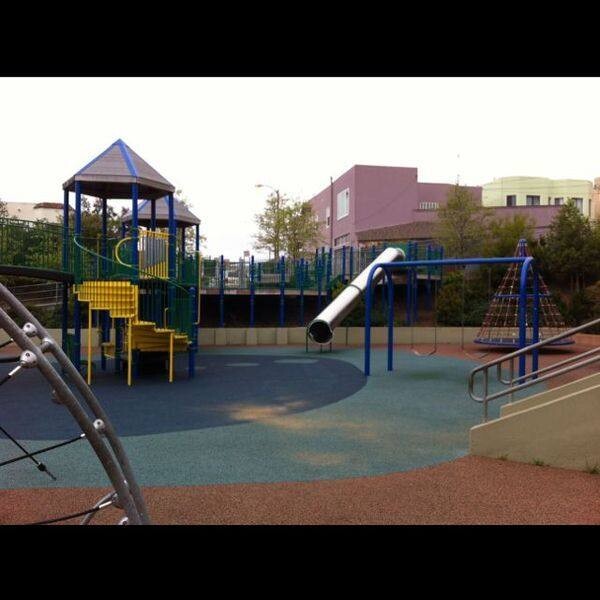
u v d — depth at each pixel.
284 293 23.61
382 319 22.92
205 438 7.62
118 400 10.52
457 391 11.48
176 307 13.91
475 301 23.98
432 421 8.69
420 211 41.00
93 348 19.56
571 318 23.34
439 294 24.39
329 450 6.99
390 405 9.99
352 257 25.52
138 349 13.02
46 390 11.60
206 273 24.28
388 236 38.00
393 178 41.00
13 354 17.30
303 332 22.39
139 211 21.02
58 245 14.72
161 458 6.62
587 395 6.02
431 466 6.25
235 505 5.01
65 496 5.23
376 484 5.62
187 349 13.59
